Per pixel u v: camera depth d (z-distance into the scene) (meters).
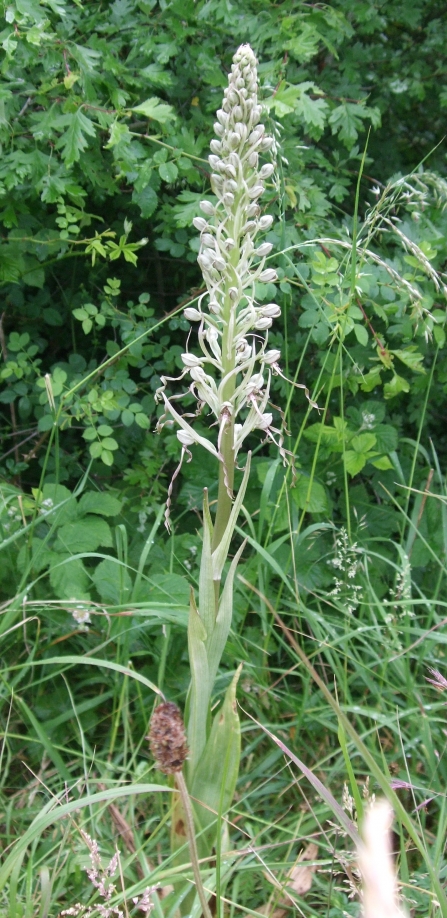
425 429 1.39
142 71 1.04
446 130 1.58
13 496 0.98
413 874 0.71
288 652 0.92
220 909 0.58
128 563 1.04
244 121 0.60
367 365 1.17
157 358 1.35
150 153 1.12
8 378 1.22
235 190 0.61
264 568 1.00
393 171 1.48
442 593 1.11
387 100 1.46
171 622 0.90
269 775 0.87
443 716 0.92
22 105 1.12
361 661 0.94
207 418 1.28
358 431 1.08
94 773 0.86
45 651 0.95
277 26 1.08
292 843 0.75
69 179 1.01
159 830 0.76
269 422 0.64
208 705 0.66
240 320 0.63
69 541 0.96
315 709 0.87
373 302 1.06
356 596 1.01
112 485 1.29
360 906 0.66
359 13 1.20
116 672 0.88
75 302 1.35
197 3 1.11
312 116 1.00
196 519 1.20
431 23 1.41
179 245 1.14
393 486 1.20
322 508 1.03
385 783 0.50
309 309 1.04
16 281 1.13
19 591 0.88
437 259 1.15
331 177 1.23
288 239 1.08
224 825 0.68
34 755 0.87
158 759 0.46
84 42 1.14
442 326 1.13
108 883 0.65
